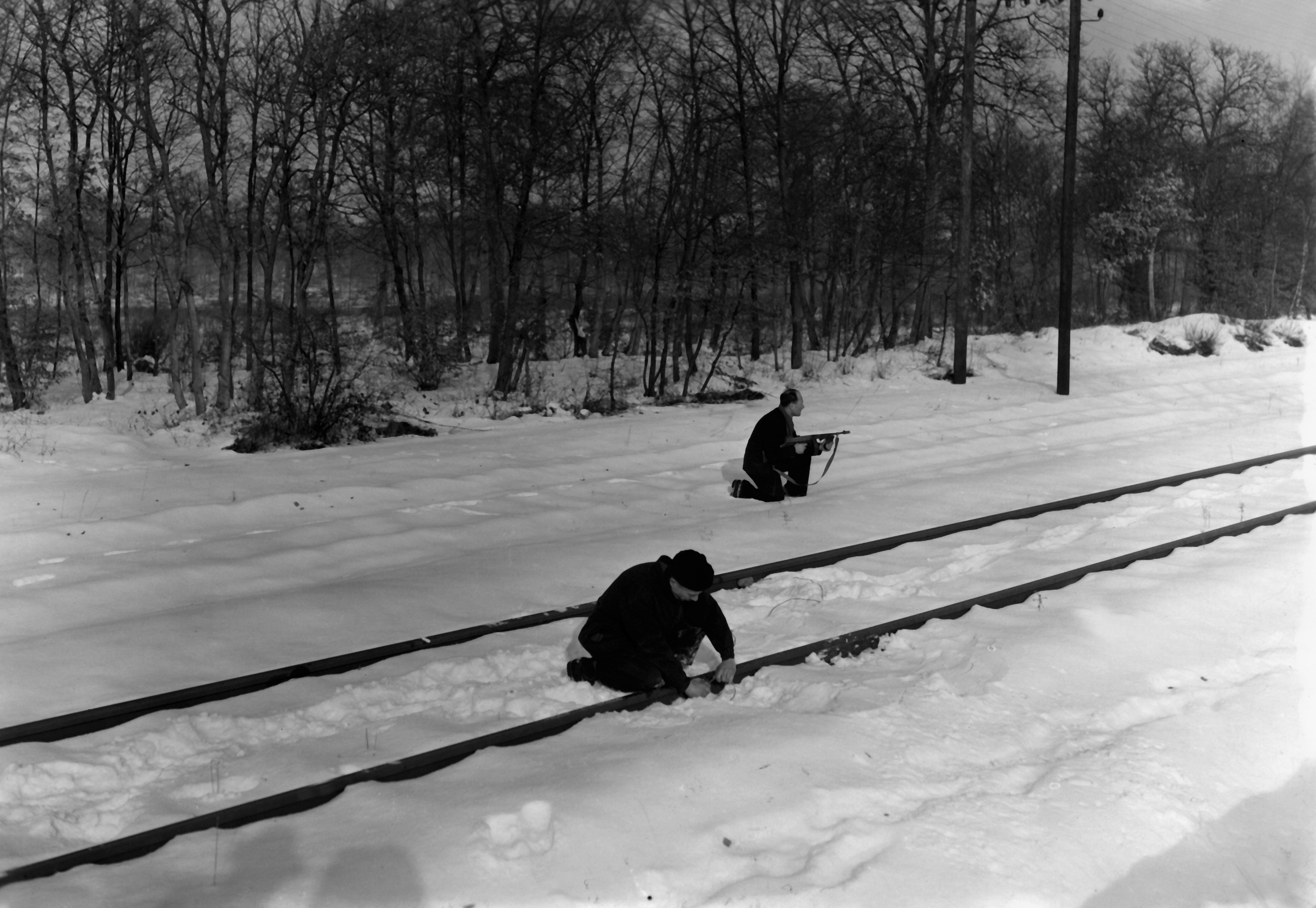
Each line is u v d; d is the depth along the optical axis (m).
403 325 26.72
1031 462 14.97
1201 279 45.66
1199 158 46.28
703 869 4.26
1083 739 5.74
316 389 20.64
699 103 25.83
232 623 7.86
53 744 5.75
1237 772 5.38
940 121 31.73
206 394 25.77
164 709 6.29
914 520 11.44
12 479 14.04
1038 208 44.81
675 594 6.21
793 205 28.84
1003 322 40.97
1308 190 48.91
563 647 7.24
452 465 15.53
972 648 6.95
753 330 29.02
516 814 4.52
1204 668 6.79
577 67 26.64
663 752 5.19
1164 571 8.78
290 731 5.99
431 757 5.30
